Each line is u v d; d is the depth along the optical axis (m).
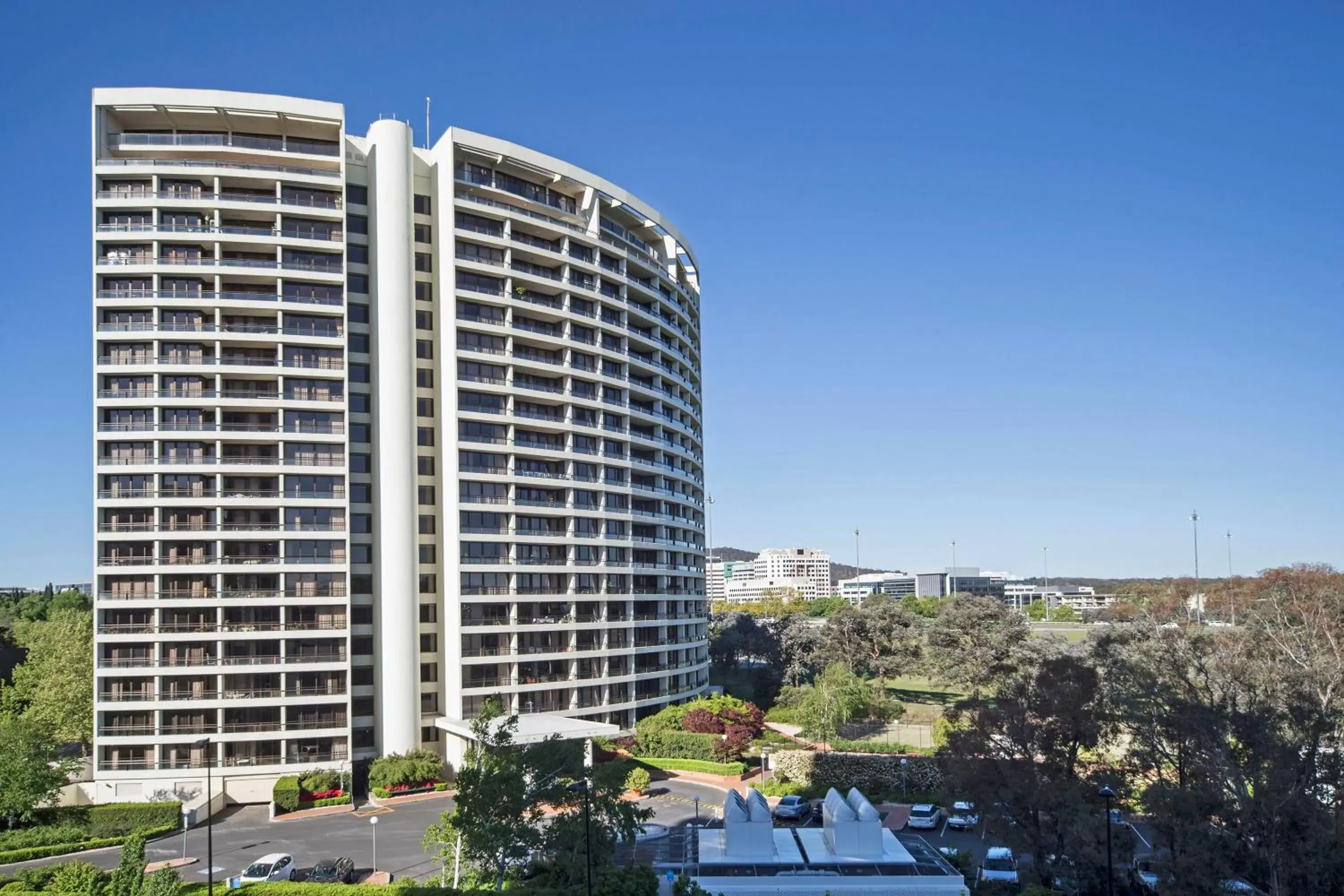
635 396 107.38
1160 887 47.06
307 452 82.25
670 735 87.56
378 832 65.69
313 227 84.69
